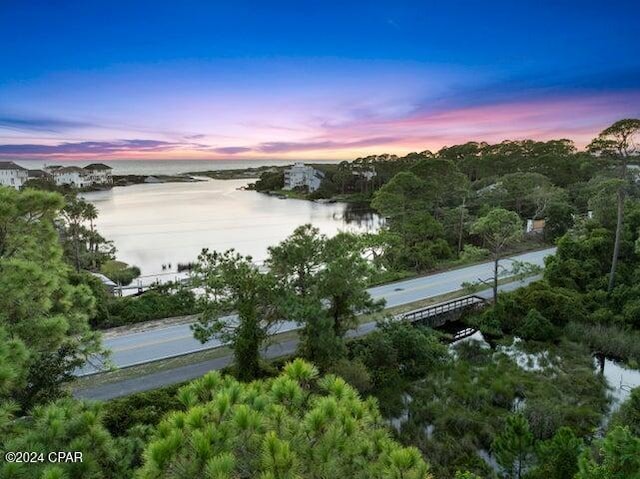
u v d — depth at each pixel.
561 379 14.91
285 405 4.19
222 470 3.14
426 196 37.09
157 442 3.39
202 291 22.08
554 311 19.81
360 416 4.17
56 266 10.16
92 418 4.62
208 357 16.20
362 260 16.30
